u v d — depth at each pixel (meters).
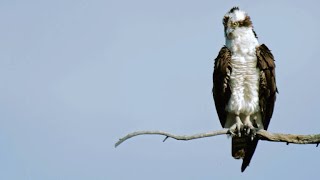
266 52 14.15
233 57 14.14
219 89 14.30
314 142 11.82
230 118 14.70
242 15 14.45
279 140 12.70
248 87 14.15
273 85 14.20
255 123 14.77
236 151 14.48
